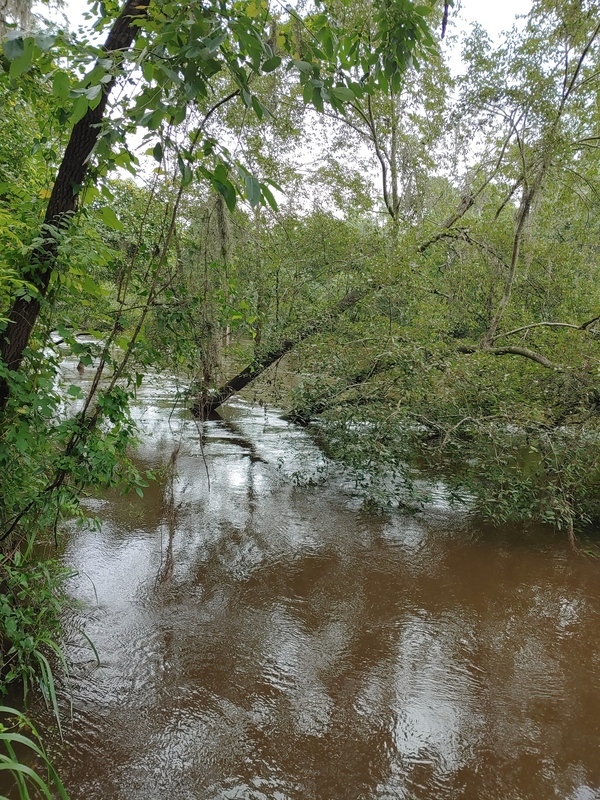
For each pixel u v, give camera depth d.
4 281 3.00
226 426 10.20
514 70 7.66
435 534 5.97
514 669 3.82
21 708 3.11
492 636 4.19
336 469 7.93
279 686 3.51
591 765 3.05
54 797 2.63
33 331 3.39
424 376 6.43
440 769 2.97
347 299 8.22
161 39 2.00
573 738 3.23
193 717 3.19
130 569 4.77
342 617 4.33
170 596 4.42
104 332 3.67
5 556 3.20
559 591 4.89
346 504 6.72
